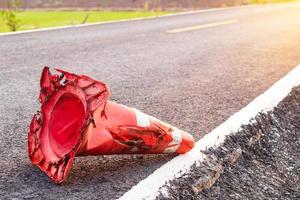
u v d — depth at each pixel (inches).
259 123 164.4
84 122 109.7
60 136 117.7
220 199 125.9
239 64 257.0
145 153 125.9
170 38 354.9
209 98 186.7
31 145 120.9
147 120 121.9
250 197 131.3
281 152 156.9
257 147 154.1
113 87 197.5
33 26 920.9
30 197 114.7
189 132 152.0
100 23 457.1
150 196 117.2
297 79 219.8
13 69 227.5
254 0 1009.5
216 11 666.2
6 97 181.2
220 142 145.4
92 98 111.1
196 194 123.6
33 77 212.4
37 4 1600.6
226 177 134.6
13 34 353.1
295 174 148.7
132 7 1344.7
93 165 128.6
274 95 190.9
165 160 132.6
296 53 298.2
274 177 143.8
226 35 380.2
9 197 114.6
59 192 116.7
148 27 427.8
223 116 166.7
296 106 189.5
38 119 120.5
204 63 257.6
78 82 113.3
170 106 175.9
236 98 187.3
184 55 281.9
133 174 125.3
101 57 266.8
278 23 488.1
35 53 272.7
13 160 130.8
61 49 289.7
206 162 134.5
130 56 273.1
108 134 114.9
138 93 190.2
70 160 112.6
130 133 118.3
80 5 1502.2
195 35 376.5
